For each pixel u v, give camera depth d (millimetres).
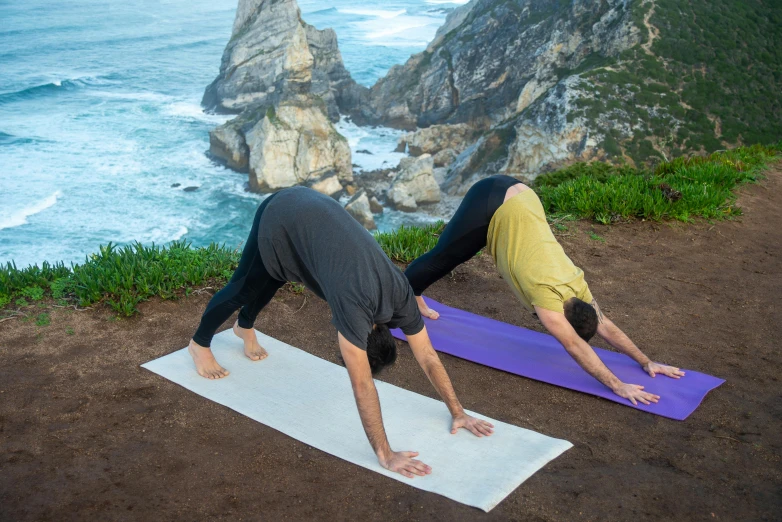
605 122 35688
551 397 4137
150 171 36281
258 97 48625
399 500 3150
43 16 83688
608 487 3297
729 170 9203
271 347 4566
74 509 3012
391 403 3959
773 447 3676
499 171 37500
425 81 49688
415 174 34750
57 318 4723
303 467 3387
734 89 38188
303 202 3350
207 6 100062
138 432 3605
